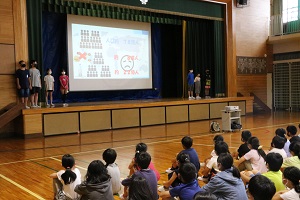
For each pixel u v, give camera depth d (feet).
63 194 10.88
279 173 9.43
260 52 50.75
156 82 47.32
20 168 17.65
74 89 37.96
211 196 5.84
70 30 37.60
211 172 12.60
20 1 29.71
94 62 39.32
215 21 45.91
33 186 14.21
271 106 52.34
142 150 12.60
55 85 38.75
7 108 28.48
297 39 48.75
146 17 41.37
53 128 29.40
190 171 8.48
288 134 16.42
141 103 34.96
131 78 42.60
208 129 31.99
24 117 27.73
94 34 39.22
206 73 45.75
